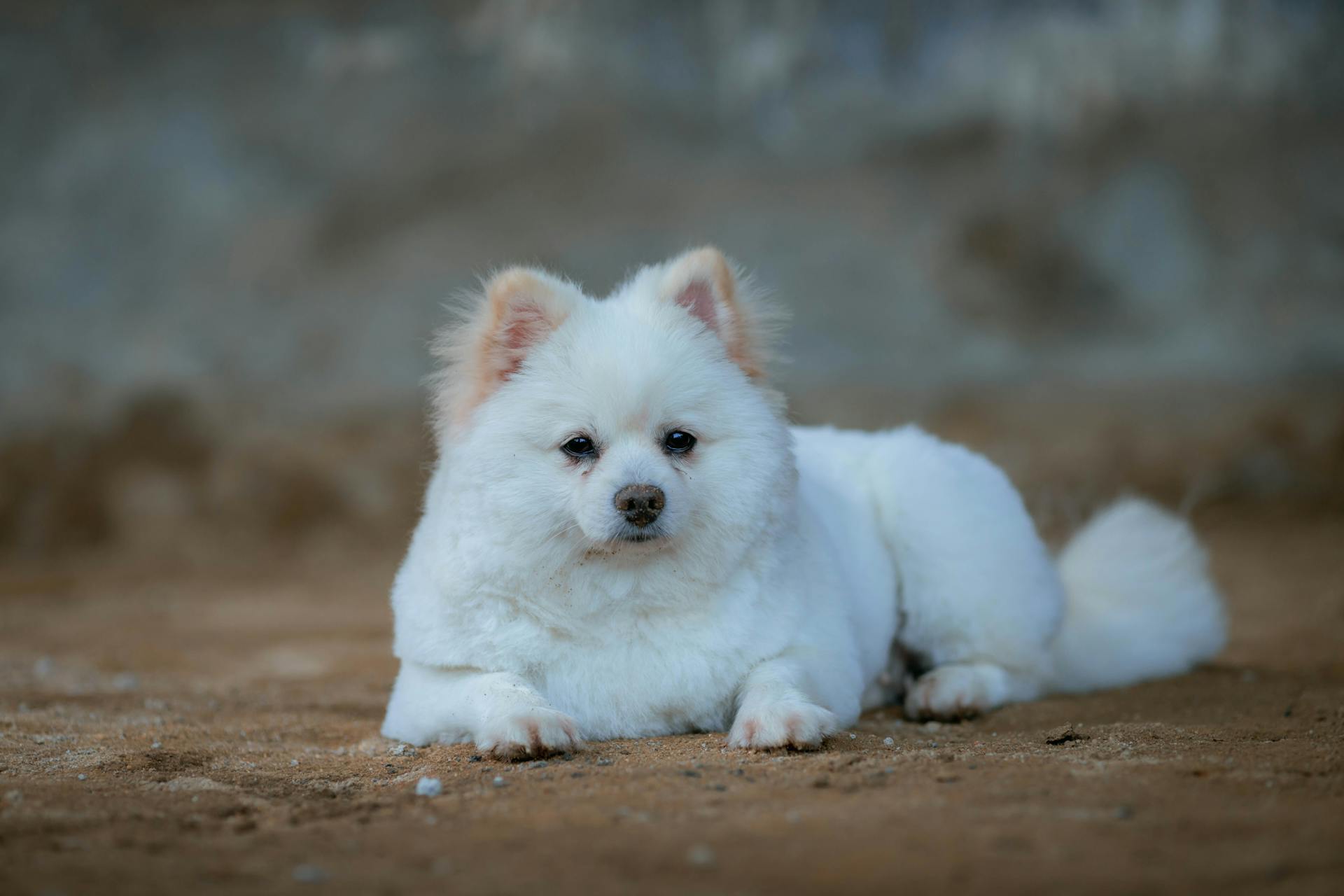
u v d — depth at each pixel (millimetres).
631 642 4539
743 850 3037
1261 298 19547
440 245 19672
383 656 8586
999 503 5789
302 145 20203
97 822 3545
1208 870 2816
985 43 20609
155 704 6316
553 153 20547
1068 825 3186
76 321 18594
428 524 4848
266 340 18703
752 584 4574
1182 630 6625
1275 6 20547
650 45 20703
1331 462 16812
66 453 16953
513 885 2859
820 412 17562
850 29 20625
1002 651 5676
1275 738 4523
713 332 4828
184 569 14602
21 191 19469
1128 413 17609
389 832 3393
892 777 3787
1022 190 20500
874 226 20219
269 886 2902
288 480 16797
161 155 19891
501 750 4207
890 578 5629
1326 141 20469
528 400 4473
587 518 4293
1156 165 20547
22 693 6707
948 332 19219
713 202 20359
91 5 20203
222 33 20516
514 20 20484
